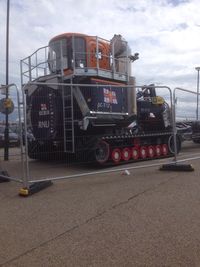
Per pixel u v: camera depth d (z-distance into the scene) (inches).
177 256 206.2
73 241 231.0
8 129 617.6
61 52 536.7
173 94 467.8
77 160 511.2
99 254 211.5
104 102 533.6
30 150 505.4
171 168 447.5
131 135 566.9
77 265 199.0
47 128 502.9
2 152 752.3
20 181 368.8
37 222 267.4
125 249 217.0
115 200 318.0
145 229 247.4
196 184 370.3
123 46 584.1
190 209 287.9
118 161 542.6
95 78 530.6
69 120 502.9
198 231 241.6
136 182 386.9
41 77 538.0
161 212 282.4
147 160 588.4
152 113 635.5
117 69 576.4
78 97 511.2
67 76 516.7
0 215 286.2
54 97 501.4
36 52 565.6
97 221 265.6
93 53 549.6
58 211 291.4
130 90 580.7
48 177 432.5
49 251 217.5
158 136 616.4
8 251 219.5
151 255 208.2
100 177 419.2
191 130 740.7
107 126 547.5
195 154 657.0
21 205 311.7
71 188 366.9
